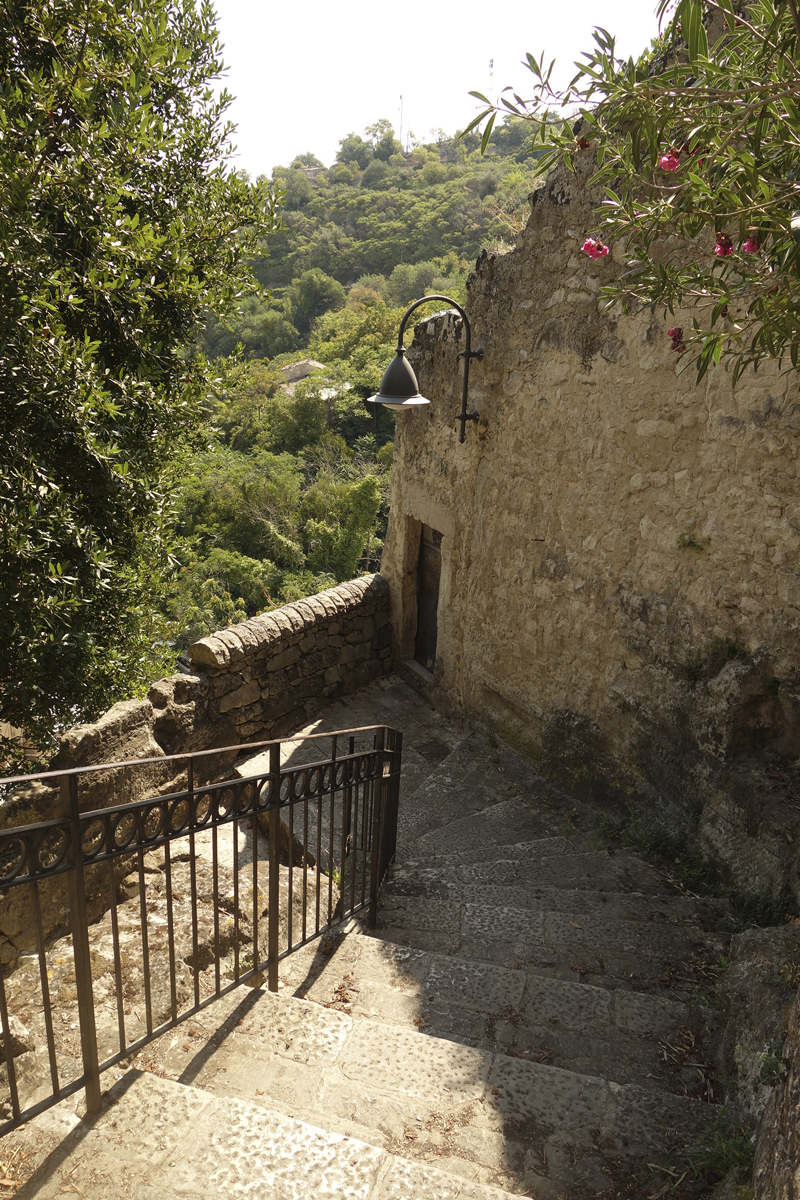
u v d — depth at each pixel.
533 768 6.00
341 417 40.72
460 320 6.34
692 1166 2.03
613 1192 1.98
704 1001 2.96
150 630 6.21
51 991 2.71
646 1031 2.73
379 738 3.62
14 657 4.64
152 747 4.30
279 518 32.03
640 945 3.39
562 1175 2.03
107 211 4.76
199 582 26.31
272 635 6.29
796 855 3.48
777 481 3.83
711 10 3.49
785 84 2.07
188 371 5.99
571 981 3.16
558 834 5.02
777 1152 1.66
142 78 5.19
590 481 5.12
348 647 7.46
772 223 2.33
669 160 2.38
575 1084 2.32
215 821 2.34
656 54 3.11
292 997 2.74
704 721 4.25
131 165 5.22
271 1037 2.41
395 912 3.72
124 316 5.21
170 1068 2.28
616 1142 2.13
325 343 59.28
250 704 6.20
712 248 3.85
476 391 6.20
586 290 4.94
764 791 3.81
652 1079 2.52
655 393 4.50
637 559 4.80
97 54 4.99
